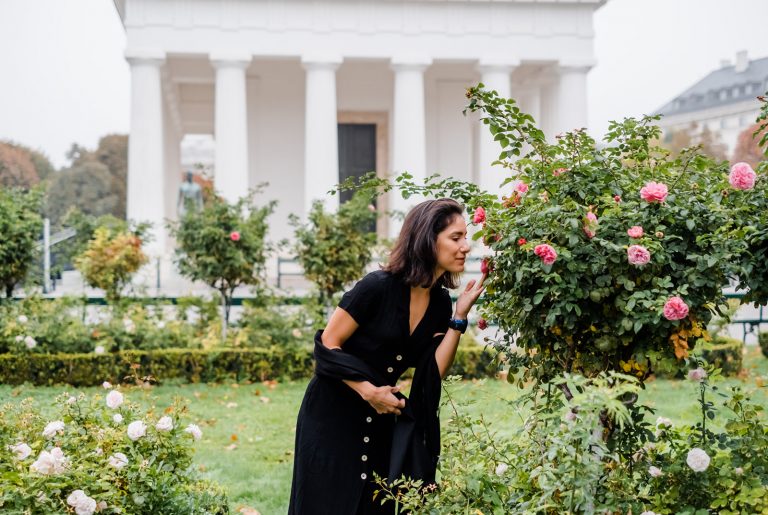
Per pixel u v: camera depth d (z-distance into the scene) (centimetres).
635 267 411
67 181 6650
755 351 1447
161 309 1318
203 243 1320
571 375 420
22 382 1110
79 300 1290
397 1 2927
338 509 398
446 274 418
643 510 391
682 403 944
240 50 2862
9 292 1302
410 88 2941
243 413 965
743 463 418
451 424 446
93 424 469
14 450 427
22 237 1262
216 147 2873
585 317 425
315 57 2888
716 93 9444
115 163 6994
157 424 468
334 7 2909
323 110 2905
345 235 1365
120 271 1532
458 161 3466
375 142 3509
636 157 480
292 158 3400
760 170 497
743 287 460
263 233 1404
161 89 3170
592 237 409
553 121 3262
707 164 484
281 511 604
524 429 431
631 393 430
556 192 453
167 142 3497
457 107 3462
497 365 482
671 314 382
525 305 421
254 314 1318
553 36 2984
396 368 408
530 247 404
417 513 380
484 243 458
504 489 404
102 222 2042
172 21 2847
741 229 430
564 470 356
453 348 411
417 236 392
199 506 462
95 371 1125
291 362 1207
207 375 1173
